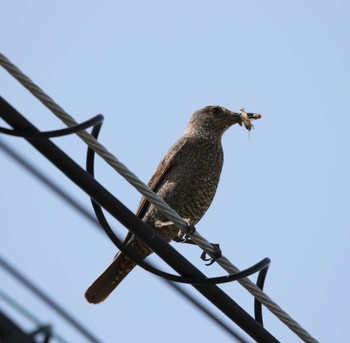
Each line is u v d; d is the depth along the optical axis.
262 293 11.06
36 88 9.10
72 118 9.38
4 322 11.94
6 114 9.34
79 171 9.94
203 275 11.10
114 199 10.33
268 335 11.55
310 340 11.05
